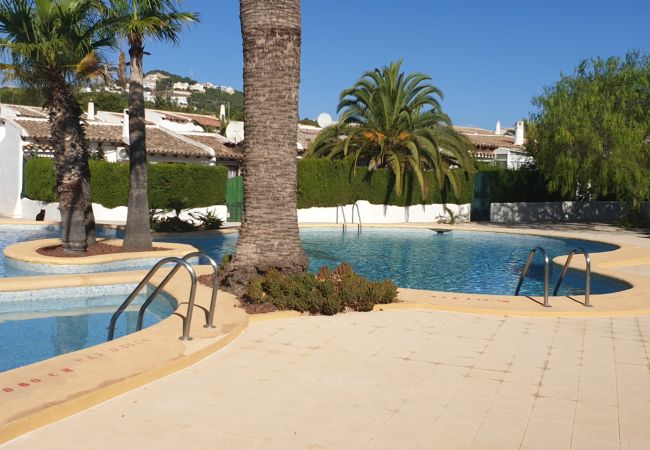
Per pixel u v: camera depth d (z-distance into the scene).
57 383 5.09
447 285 13.75
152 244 16.09
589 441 4.45
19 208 28.16
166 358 5.94
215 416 4.76
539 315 8.84
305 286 8.64
